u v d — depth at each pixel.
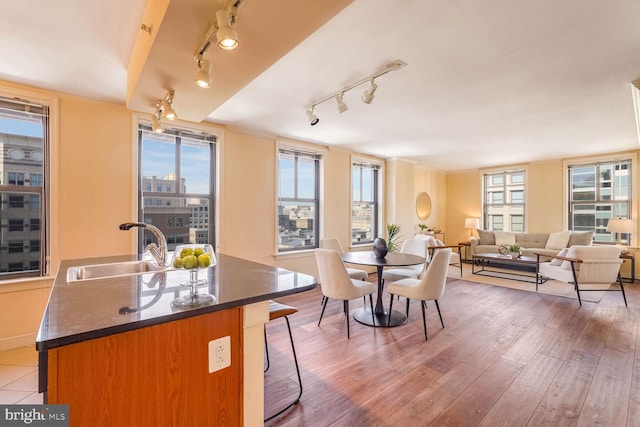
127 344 1.04
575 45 2.03
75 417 0.95
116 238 3.14
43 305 2.76
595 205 5.83
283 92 2.85
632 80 2.56
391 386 2.07
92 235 3.01
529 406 1.86
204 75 1.57
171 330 1.13
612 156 5.57
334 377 2.19
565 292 4.57
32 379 2.17
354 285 2.99
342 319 3.38
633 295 4.39
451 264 6.62
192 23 1.39
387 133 4.35
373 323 3.20
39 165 2.80
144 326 1.02
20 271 2.73
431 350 2.62
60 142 2.85
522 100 3.03
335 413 1.79
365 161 5.91
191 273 1.49
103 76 2.52
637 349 2.64
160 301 1.25
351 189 5.62
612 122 3.74
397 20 1.78
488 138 4.59
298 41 1.55
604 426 1.68
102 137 3.06
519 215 6.89
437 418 1.75
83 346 0.96
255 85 2.69
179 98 2.31
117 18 1.77
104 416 1.00
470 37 1.95
